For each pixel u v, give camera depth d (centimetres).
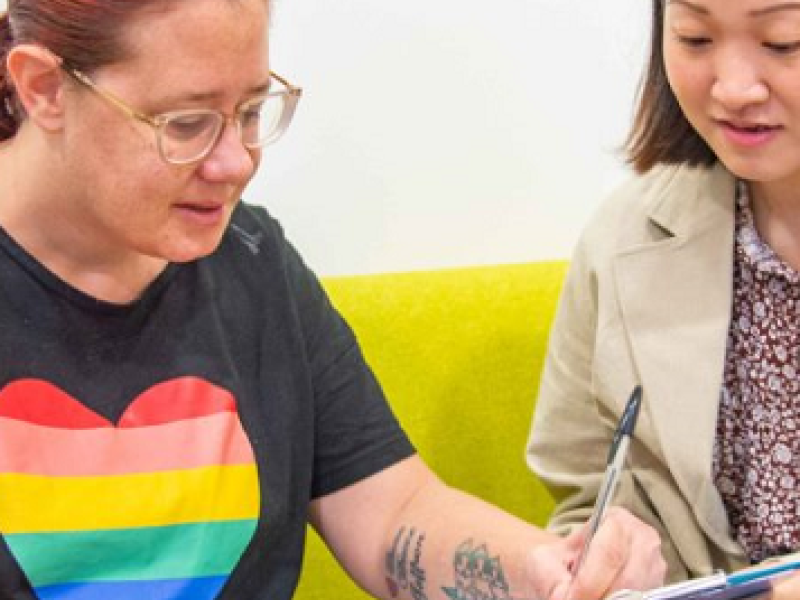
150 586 121
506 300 168
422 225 186
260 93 109
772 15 119
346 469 139
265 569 130
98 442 121
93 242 119
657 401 141
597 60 185
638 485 147
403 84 181
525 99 185
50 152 112
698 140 144
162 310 126
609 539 119
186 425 125
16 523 116
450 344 166
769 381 139
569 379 152
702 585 107
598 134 187
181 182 108
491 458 167
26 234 119
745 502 142
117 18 103
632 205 150
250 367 131
